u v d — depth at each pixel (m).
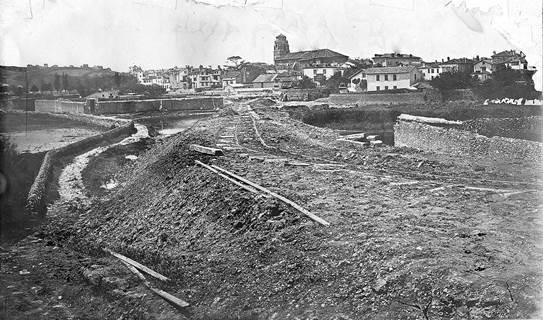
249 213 11.42
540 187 12.23
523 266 7.46
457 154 19.53
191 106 50.81
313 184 13.41
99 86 50.41
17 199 16.98
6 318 9.60
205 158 17.77
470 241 8.62
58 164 24.81
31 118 39.81
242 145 21.81
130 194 17.55
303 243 9.60
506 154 18.14
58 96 46.06
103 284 10.67
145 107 49.09
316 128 30.03
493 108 31.91
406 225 9.68
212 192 13.47
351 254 8.78
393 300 7.41
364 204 11.34
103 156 27.17
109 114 47.28
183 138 23.81
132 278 10.84
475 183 13.12
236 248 10.45
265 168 15.90
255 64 62.50
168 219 13.45
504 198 11.16
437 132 22.05
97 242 14.26
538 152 17.05
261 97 55.38
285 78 59.62
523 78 35.00
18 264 12.62
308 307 7.95
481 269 7.47
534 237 8.56
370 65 50.09
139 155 27.70
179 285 10.12
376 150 20.34
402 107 39.34
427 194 11.93
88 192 20.45
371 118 39.03
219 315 8.62
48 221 16.47
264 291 8.73
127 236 13.81
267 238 10.17
